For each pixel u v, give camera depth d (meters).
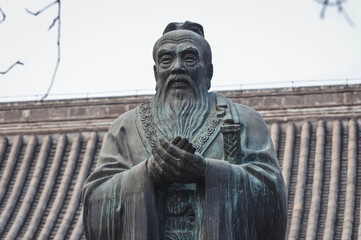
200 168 7.82
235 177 7.89
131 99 26.70
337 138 25.36
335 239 22.45
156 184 7.95
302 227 22.92
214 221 7.71
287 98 25.89
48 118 27.27
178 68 8.36
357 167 24.75
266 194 8.00
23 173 26.22
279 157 25.06
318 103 25.91
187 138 8.25
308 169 24.75
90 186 8.20
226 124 8.13
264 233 8.05
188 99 8.45
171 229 7.98
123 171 8.19
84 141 26.92
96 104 27.02
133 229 7.79
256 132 8.43
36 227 24.31
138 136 8.39
